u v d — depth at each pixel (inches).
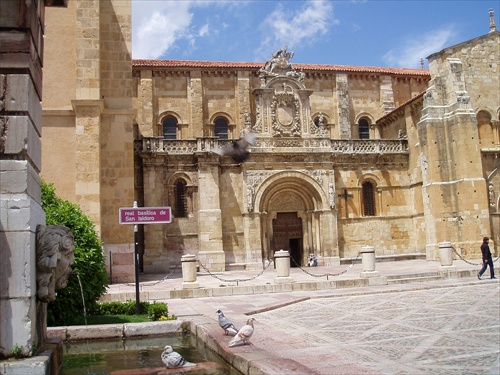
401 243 1825.8
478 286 986.7
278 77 1745.8
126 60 1245.7
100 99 1163.3
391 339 506.6
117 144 1210.6
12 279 329.1
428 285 999.6
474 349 452.1
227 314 671.1
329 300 855.1
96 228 1122.7
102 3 1256.2
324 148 1747.0
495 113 1777.8
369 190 1846.7
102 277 665.6
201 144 1641.2
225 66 1889.8
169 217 680.4
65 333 529.7
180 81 1867.6
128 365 416.8
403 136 1903.3
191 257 977.5
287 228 1769.2
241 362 381.4
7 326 325.4
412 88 2105.1
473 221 1633.9
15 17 351.9
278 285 998.4
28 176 344.5
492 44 1813.5
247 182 1676.9
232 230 1663.4
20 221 333.7
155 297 916.0
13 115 345.1
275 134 1717.5
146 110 1800.0
